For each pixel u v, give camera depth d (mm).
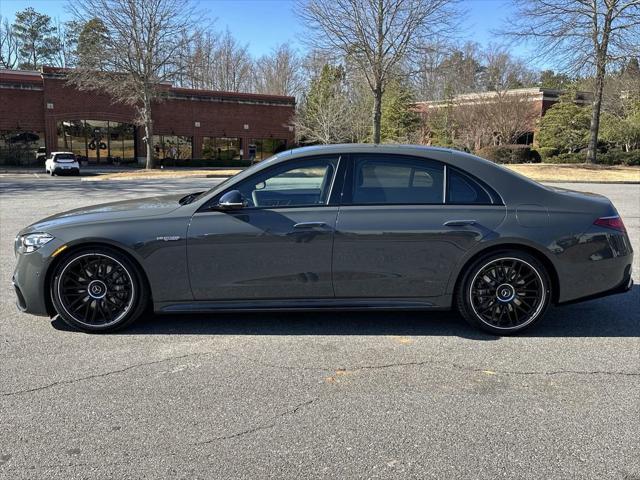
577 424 2941
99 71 30344
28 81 38625
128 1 29031
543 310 4254
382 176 4281
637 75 29484
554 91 38844
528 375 3559
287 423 2951
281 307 4254
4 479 2451
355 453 2668
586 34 24625
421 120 42219
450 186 4273
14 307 4996
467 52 39562
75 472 2510
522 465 2568
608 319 4707
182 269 4184
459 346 4070
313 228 4125
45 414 3037
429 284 4223
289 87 60969
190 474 2502
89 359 3799
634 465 2570
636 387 3385
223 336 4254
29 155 39094
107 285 4270
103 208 4598
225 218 4168
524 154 33219
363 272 4180
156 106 42344
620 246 4297
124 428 2896
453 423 2951
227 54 63500
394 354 3912
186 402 3184
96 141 40969
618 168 26359
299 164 4293
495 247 4199
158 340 4168
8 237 8742
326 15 25281
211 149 44938
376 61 25984
